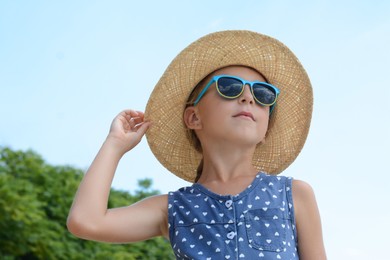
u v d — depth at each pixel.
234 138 2.94
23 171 7.55
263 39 3.20
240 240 2.68
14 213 6.60
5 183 6.82
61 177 7.77
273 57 3.24
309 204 2.86
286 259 2.67
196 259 2.69
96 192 2.87
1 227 6.65
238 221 2.73
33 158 7.69
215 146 3.01
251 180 2.92
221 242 2.69
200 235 2.75
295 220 2.84
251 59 3.22
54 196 7.38
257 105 3.00
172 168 3.44
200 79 3.23
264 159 3.41
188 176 3.44
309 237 2.83
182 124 3.35
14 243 6.70
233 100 2.99
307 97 3.31
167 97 3.27
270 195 2.83
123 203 7.68
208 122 3.04
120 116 3.19
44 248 6.77
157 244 7.76
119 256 7.09
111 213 2.88
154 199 2.99
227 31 3.17
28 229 6.74
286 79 3.29
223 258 2.65
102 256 7.02
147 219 2.93
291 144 3.38
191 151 3.39
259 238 2.69
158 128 3.34
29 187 7.08
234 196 2.82
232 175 2.97
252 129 2.95
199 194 2.89
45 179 7.54
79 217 2.80
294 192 2.88
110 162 2.98
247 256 2.64
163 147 3.40
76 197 2.87
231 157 2.98
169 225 2.87
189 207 2.86
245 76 3.16
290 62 3.26
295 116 3.35
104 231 2.83
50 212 7.32
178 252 2.78
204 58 3.21
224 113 2.97
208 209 2.81
